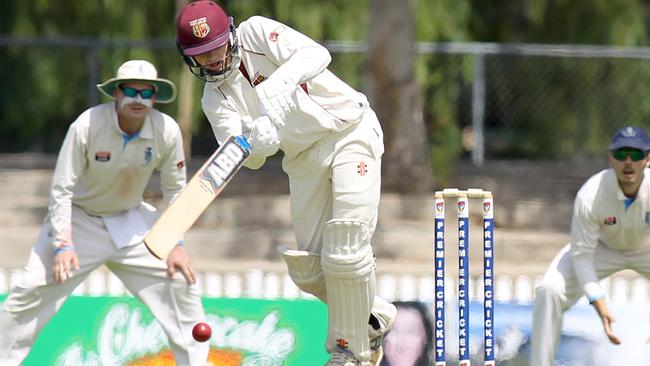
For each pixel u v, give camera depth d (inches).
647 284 1069.8
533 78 2009.1
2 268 1139.3
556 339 784.9
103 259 736.3
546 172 1846.7
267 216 1437.0
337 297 612.7
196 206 562.6
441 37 1980.8
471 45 1727.4
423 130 1592.0
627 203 754.2
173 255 733.9
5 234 1286.9
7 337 732.0
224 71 581.6
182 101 1765.5
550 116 2021.4
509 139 2050.9
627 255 797.9
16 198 1572.3
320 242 628.4
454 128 1948.8
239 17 1920.5
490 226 643.5
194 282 742.5
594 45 2122.3
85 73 1968.5
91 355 855.1
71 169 708.7
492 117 2033.7
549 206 1475.1
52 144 2065.7
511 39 2231.8
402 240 1279.5
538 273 1152.8
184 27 566.3
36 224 1424.7
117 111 709.3
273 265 1195.3
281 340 867.4
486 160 1967.3
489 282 645.9
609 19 2100.1
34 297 729.0
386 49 1562.5
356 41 1899.6
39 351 853.2
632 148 733.9
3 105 2034.9
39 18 2006.6
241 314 872.9
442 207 642.2
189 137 1776.6
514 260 1299.2
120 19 1947.6
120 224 739.4
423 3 1936.5
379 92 1572.3
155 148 724.7
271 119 557.3
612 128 2000.5
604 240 792.9
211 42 565.6
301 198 622.8
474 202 1480.1
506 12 2244.1
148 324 857.5
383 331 655.8
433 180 1621.6
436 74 1927.9
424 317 894.4
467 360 642.8
